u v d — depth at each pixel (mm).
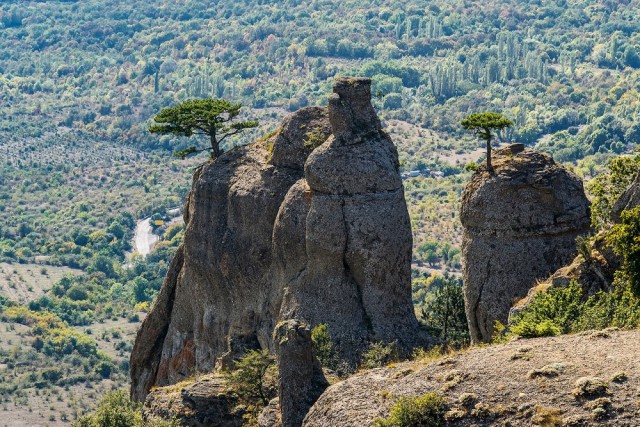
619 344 59469
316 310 87750
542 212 79562
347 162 88062
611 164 79125
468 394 57625
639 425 53438
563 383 56562
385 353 82500
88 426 87875
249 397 82875
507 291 79375
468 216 81500
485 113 81875
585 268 73375
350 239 87438
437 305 95688
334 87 89688
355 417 59875
